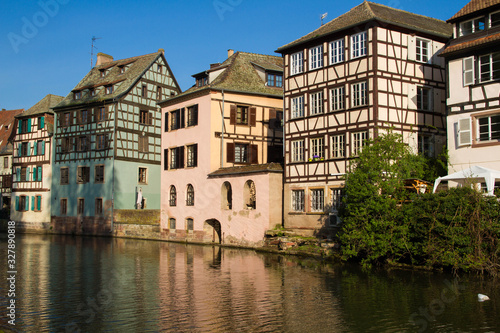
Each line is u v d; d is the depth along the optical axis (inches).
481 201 668.1
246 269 773.3
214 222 1301.7
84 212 1744.6
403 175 831.7
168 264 845.8
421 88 1004.6
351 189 803.4
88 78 1921.8
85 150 1761.8
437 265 717.3
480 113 823.1
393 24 962.1
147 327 446.6
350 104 981.8
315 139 1052.5
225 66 1376.7
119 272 753.0
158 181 1797.5
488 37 807.7
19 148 2010.3
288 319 468.4
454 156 858.1
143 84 1763.0
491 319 459.5
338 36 1015.0
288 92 1122.0
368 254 781.3
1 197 2159.2
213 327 445.4
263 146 1354.6
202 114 1312.7
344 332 428.1
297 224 1064.8
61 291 604.1
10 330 439.2
